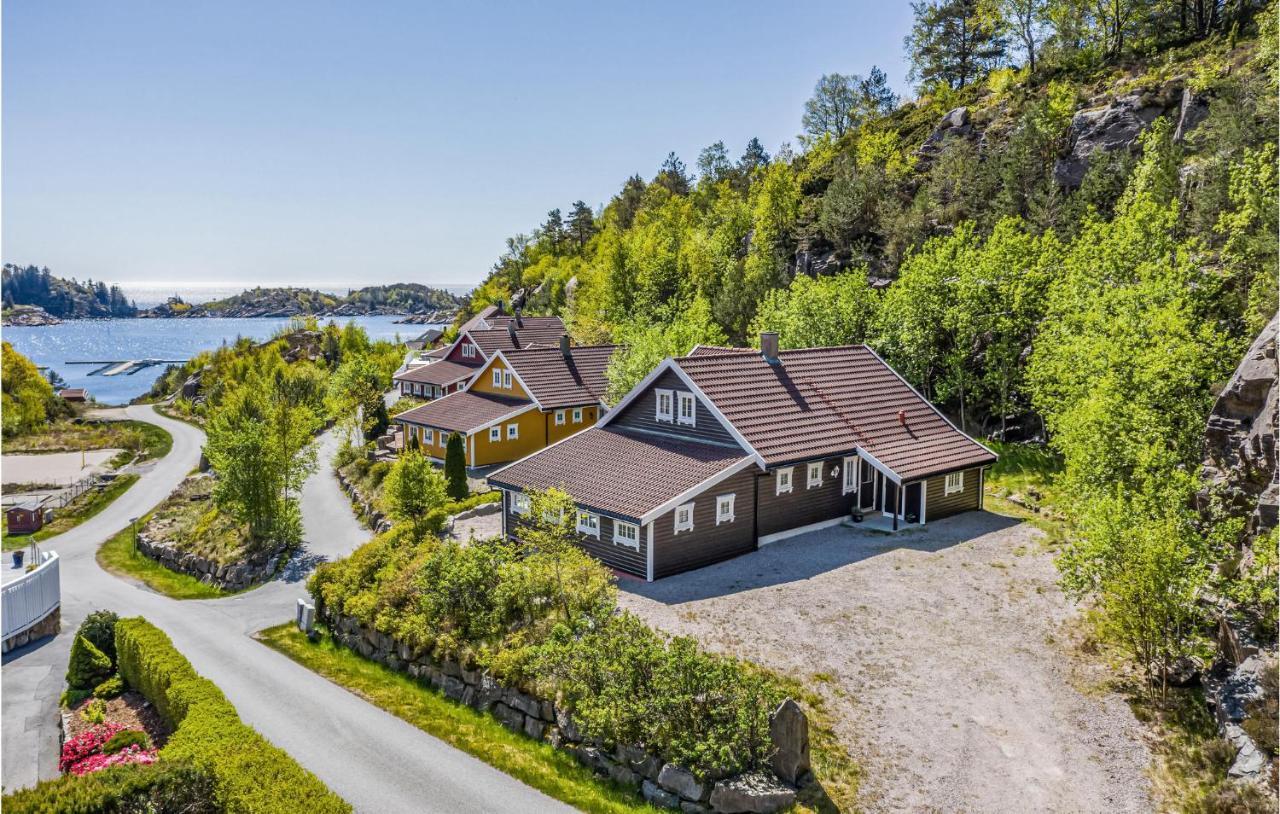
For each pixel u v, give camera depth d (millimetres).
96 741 19812
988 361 40156
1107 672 19172
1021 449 38656
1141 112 52781
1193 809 14398
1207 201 35062
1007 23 75938
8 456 72375
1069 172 53781
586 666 17984
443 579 23188
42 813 13727
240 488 37938
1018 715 17641
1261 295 28219
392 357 100125
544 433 50469
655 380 32312
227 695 22234
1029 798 15117
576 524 25531
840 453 30875
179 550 40844
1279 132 36344
